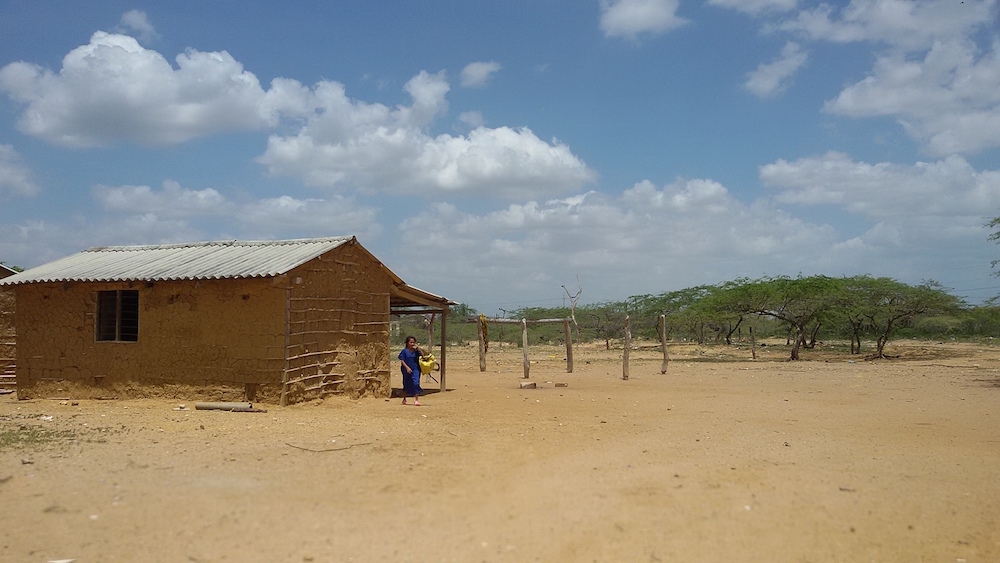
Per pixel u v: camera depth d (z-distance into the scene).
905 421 15.51
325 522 6.95
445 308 22.14
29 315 17.48
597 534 6.80
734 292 43.38
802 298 40.75
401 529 6.82
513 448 11.05
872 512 7.81
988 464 10.69
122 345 16.78
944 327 58.38
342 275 17.84
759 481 8.98
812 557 6.45
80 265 18.77
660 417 15.57
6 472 8.65
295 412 14.88
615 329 64.50
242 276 15.33
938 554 6.66
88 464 9.19
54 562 5.78
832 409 17.72
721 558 6.31
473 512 7.41
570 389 22.83
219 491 7.93
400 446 11.02
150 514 7.02
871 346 55.84
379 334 19.39
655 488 8.47
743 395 21.22
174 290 16.41
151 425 12.94
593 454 10.66
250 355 15.76
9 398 17.98
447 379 27.34
